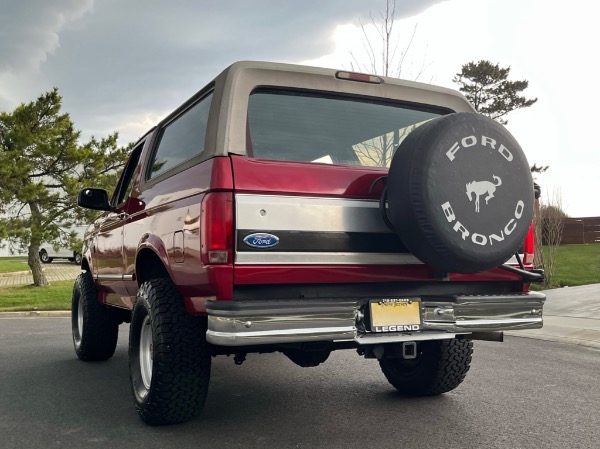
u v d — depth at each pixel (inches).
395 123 169.5
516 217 139.9
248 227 130.4
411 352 152.3
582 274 719.7
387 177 142.1
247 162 133.7
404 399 193.8
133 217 190.2
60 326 398.9
